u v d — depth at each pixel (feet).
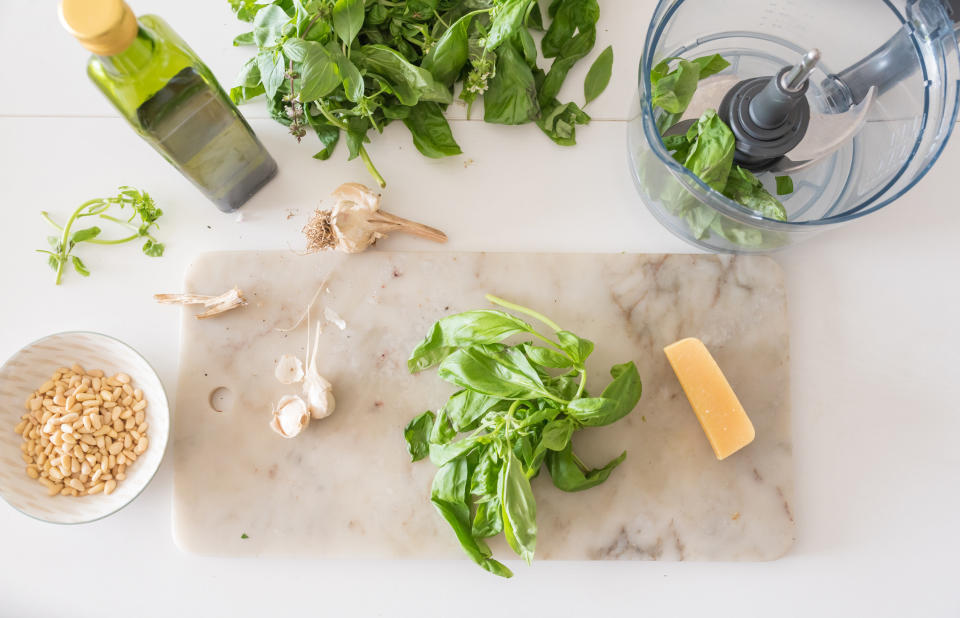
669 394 3.13
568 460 2.94
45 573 3.12
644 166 3.07
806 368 3.20
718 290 3.18
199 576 3.13
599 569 3.12
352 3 2.77
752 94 2.91
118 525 3.14
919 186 3.27
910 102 2.97
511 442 2.83
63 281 3.24
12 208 3.27
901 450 3.16
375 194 3.19
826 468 3.16
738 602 3.12
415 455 3.06
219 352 3.14
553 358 2.81
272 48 2.90
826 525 3.14
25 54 3.32
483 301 3.17
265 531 3.08
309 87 2.74
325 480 3.10
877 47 3.03
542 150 3.28
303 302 3.16
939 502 3.14
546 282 3.18
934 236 3.26
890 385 3.20
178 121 2.59
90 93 3.31
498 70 3.10
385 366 3.14
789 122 2.87
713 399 2.99
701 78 3.11
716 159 2.76
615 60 3.32
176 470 3.09
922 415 3.18
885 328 3.22
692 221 3.10
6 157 3.29
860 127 2.99
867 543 3.13
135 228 3.27
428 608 3.11
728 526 3.08
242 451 3.11
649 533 3.08
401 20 3.03
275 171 3.23
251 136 2.91
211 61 3.31
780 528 3.08
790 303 3.24
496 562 2.80
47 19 3.33
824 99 3.12
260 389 3.14
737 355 3.16
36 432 3.05
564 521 3.08
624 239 3.26
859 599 3.11
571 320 3.18
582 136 3.29
